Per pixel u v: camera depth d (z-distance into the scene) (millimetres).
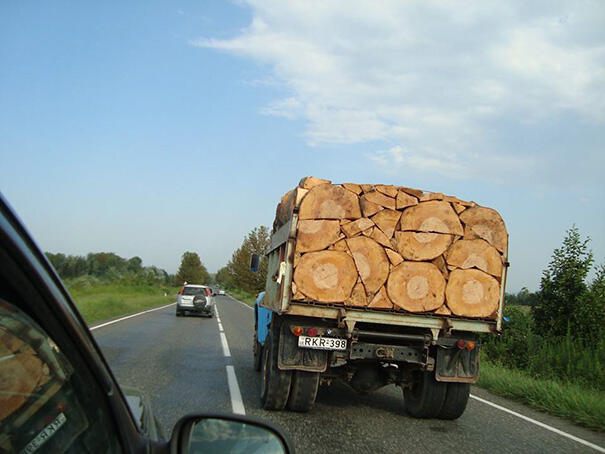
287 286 6629
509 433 6969
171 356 11766
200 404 7156
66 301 1338
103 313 23312
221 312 34500
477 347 7047
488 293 7000
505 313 17578
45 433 1370
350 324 6672
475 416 7941
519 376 12039
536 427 7523
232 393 7992
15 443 1282
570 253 15688
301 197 6789
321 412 7293
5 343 1234
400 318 6836
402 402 8594
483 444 6238
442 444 6086
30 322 1284
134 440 1740
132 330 17453
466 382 7027
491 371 12172
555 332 15484
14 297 1218
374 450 5590
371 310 6793
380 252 6793
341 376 7316
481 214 7070
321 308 6680
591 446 6629
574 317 15180
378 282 6754
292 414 7004
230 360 11695
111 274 64250
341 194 6770
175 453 1974
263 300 9250
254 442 2102
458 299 6922
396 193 6902
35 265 1170
